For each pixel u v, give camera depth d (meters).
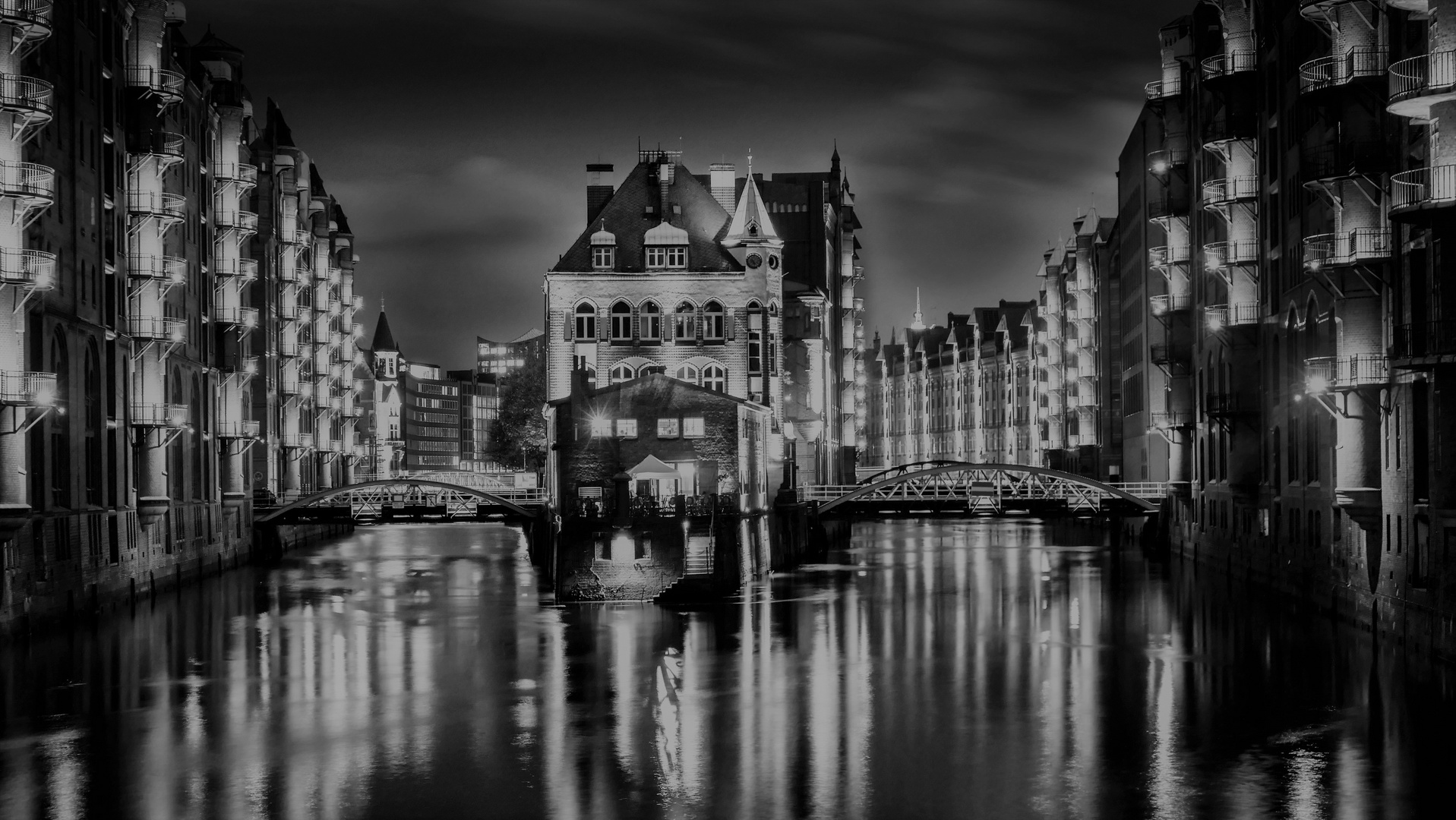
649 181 93.69
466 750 39.84
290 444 115.12
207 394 87.06
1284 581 66.19
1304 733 40.56
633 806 34.72
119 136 70.44
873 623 62.34
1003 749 39.53
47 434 58.56
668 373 90.19
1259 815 33.56
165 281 72.88
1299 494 63.38
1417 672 47.12
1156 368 110.19
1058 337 159.38
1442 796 34.78
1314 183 52.59
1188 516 90.12
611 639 58.16
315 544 124.12
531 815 34.12
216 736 41.47
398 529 157.38
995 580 81.12
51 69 60.28
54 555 59.97
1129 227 123.62
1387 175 50.78
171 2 77.88
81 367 63.09
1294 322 63.50
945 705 45.16
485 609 68.31
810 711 44.41
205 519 86.06
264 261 109.44
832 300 131.50
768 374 90.88
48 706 45.41
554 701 45.97
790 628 60.97
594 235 90.31
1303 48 61.78
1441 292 43.19
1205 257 80.06
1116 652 54.25
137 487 72.44
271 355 111.06
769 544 84.75
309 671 51.19
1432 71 42.94
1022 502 99.62
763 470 84.12
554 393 90.06
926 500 96.62
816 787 36.16
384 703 45.78
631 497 70.19
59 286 60.69
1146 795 35.16
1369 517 51.91
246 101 108.75
